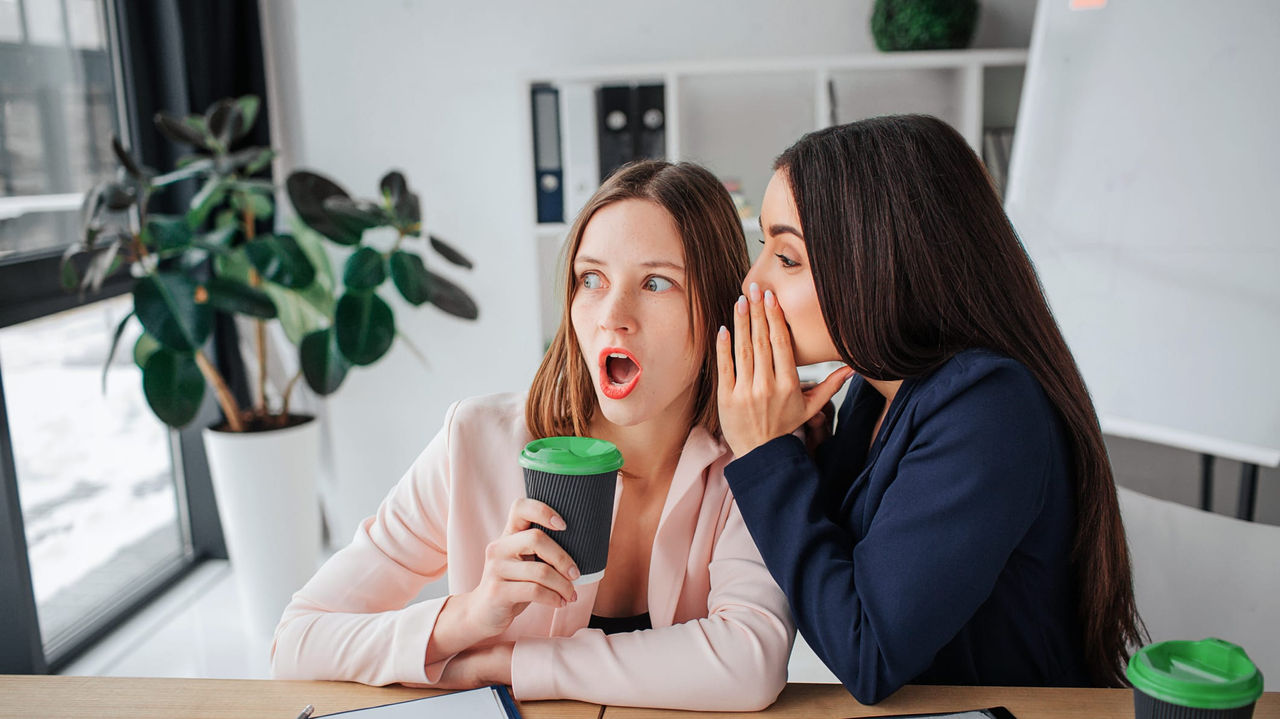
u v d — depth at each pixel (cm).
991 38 309
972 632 106
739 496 102
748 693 96
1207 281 206
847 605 95
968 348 101
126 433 290
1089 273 228
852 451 116
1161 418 212
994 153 298
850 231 98
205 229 297
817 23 309
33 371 249
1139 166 221
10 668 229
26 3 246
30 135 246
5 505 221
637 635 101
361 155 326
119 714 97
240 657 258
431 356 333
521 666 98
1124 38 226
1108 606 107
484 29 316
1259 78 202
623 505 116
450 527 113
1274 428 193
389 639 101
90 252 262
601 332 101
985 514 93
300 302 280
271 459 266
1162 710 75
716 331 106
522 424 116
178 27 283
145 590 292
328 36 320
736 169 320
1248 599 130
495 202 324
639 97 287
